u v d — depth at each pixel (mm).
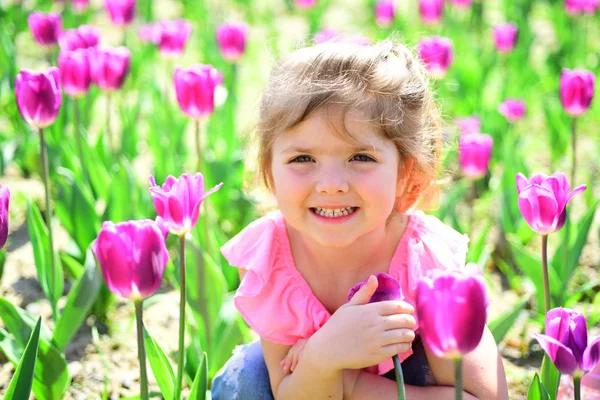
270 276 2266
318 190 1995
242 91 6625
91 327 3404
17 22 7062
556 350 1810
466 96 5566
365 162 2021
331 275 2238
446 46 4477
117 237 1753
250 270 2289
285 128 2031
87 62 3703
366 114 2004
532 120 6031
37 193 4664
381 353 1882
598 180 4926
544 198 2166
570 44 6848
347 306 1969
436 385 2227
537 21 8922
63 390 2641
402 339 1881
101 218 3566
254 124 2398
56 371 2600
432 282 1505
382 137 2045
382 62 2102
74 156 4227
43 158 2834
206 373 2174
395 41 2633
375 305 1912
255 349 2494
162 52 4602
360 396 2164
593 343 1797
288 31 8547
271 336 2230
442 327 1511
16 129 5238
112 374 3068
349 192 2008
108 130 4164
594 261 3986
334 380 2020
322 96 1984
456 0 7137
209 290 2809
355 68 2051
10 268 3953
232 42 4809
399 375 1820
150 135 4449
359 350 1906
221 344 2809
